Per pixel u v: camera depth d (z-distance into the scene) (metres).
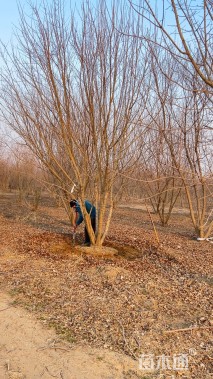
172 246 8.90
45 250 7.86
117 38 6.59
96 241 7.89
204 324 4.53
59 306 5.03
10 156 22.78
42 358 3.79
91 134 7.01
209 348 4.00
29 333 4.30
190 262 7.40
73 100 7.02
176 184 11.94
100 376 3.49
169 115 7.72
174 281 6.14
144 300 5.24
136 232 10.54
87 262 7.08
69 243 8.59
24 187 17.59
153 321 4.61
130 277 6.23
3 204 17.50
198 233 10.02
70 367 3.63
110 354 3.86
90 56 6.66
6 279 6.03
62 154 8.55
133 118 7.06
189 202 10.16
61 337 4.21
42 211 15.02
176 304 5.15
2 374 3.50
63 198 10.26
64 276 6.21
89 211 7.91
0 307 4.98
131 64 6.79
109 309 4.92
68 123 6.94
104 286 5.79
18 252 7.70
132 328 4.42
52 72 6.72
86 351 3.92
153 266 7.04
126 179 8.11
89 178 7.76
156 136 7.55
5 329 4.40
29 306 5.04
